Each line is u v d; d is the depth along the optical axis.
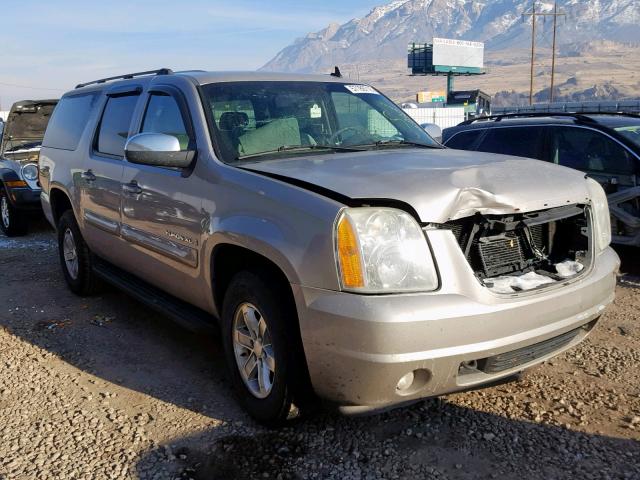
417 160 3.83
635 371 4.29
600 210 3.89
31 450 3.51
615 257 3.92
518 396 3.95
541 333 3.28
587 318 3.56
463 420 3.67
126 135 5.06
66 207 6.54
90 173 5.45
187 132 4.25
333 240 3.04
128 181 4.76
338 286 3.03
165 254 4.37
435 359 3.00
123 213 4.88
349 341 2.99
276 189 3.43
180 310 4.47
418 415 3.74
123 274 5.52
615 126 7.11
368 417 3.73
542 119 7.80
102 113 5.62
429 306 2.99
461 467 3.22
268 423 3.60
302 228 3.19
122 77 5.82
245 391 3.77
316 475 3.20
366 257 3.02
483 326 3.07
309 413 3.54
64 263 6.50
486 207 3.25
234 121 4.23
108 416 3.87
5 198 9.95
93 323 5.57
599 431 3.53
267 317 3.42
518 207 3.30
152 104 4.80
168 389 4.22
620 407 3.80
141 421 3.79
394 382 3.00
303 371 3.38
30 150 10.44
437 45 93.31
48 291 6.61
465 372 3.23
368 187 3.23
